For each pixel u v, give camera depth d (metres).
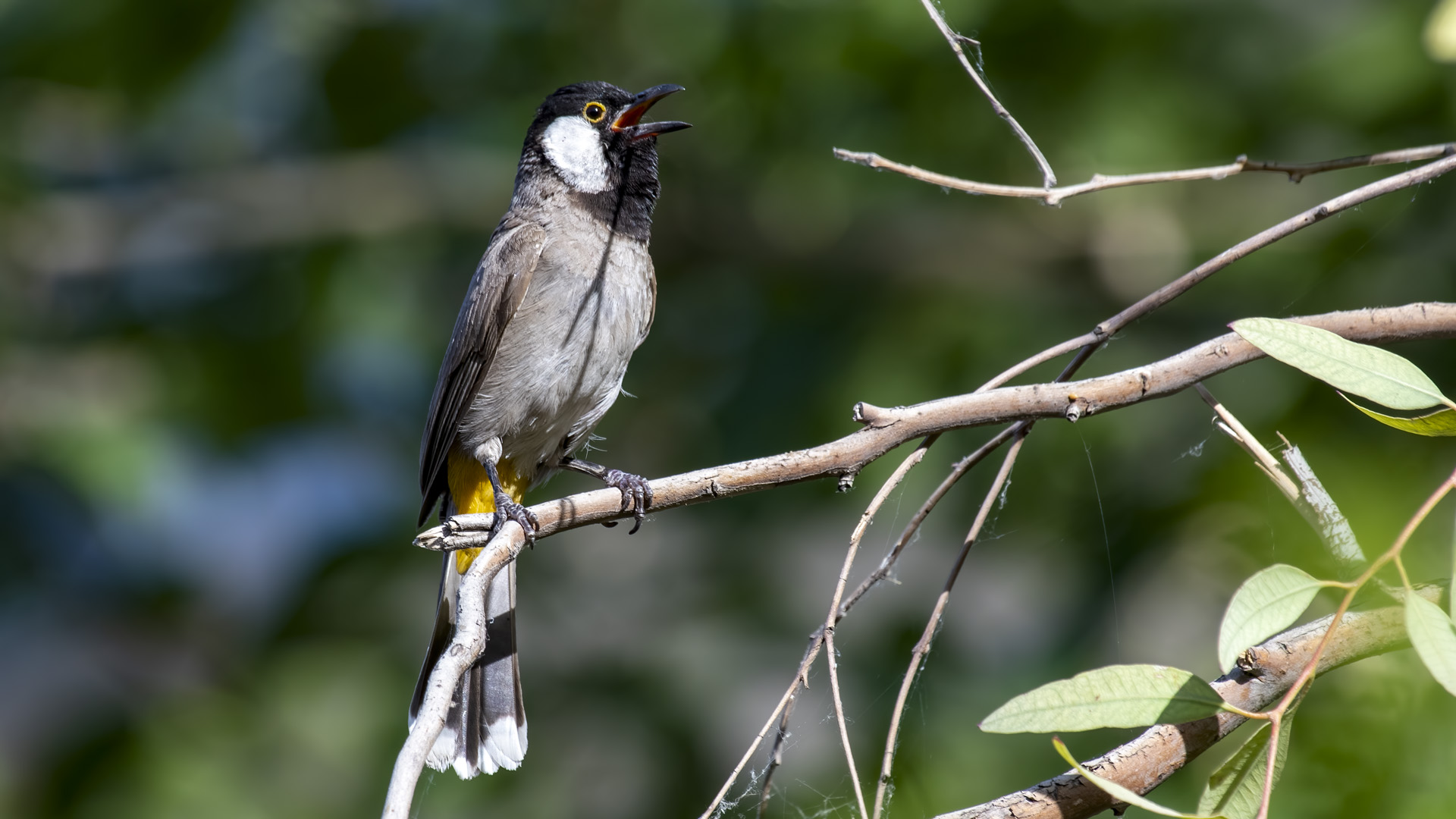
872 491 10.27
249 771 10.44
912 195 11.89
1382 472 6.62
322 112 12.73
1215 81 10.61
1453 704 5.08
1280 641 4.21
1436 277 8.78
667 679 10.31
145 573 11.60
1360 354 4.07
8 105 12.05
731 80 11.41
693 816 9.87
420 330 12.37
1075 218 12.02
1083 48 10.46
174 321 12.26
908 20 10.45
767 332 11.90
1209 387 9.09
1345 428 7.16
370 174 12.67
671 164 12.20
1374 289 8.95
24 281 12.29
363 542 11.23
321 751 10.59
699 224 12.45
